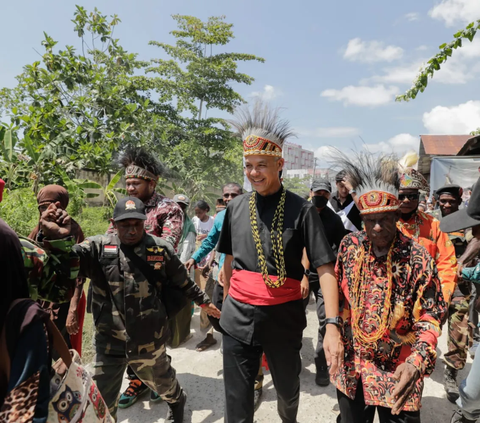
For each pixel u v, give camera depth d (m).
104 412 1.61
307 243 2.31
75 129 12.41
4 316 1.22
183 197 5.16
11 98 14.37
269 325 2.35
